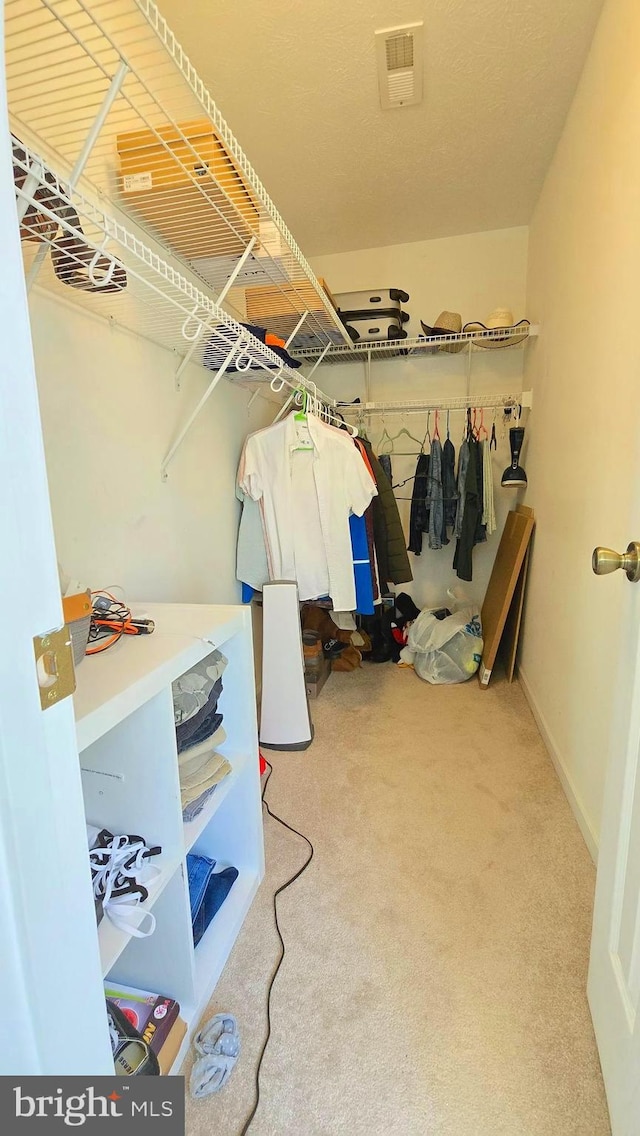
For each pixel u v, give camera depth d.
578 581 1.75
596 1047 1.01
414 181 2.43
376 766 2.01
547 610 2.21
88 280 1.07
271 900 1.39
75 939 0.55
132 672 0.89
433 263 3.08
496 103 1.92
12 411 0.45
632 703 0.89
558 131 2.08
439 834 1.62
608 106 1.49
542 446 2.43
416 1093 0.95
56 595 0.50
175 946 1.03
